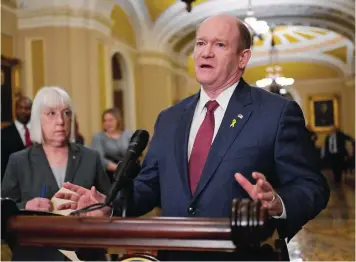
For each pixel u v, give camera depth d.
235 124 1.61
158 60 13.22
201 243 1.13
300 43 17.66
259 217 1.08
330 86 21.17
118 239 1.18
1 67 8.42
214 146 1.60
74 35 8.96
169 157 1.70
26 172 2.49
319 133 21.34
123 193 1.58
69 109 2.59
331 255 5.38
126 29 11.91
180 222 1.15
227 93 1.69
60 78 8.92
